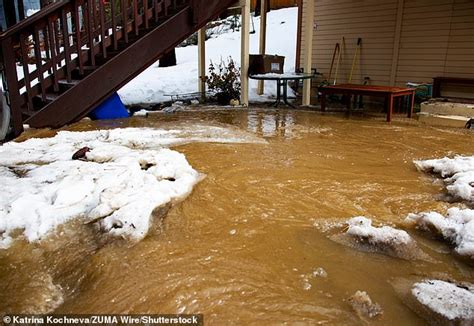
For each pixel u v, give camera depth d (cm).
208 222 262
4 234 240
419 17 805
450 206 293
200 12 624
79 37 549
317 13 982
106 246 229
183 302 181
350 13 917
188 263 212
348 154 438
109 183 300
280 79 763
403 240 232
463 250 224
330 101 914
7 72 482
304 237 244
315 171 372
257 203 293
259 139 503
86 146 418
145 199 270
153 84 971
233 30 1603
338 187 330
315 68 1014
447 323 167
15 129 497
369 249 230
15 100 491
